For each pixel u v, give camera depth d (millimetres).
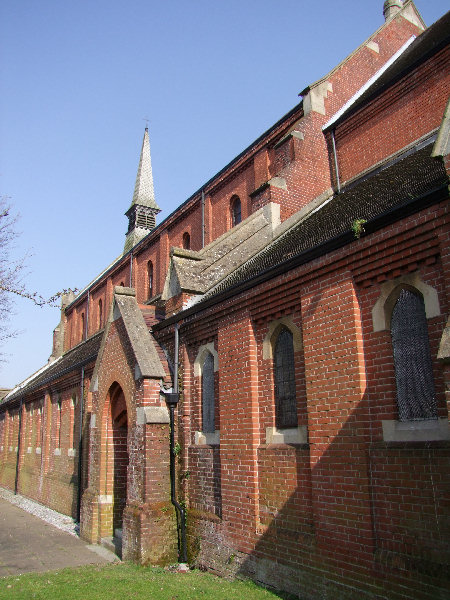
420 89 12617
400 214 7012
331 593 7340
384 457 6887
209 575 9836
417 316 6949
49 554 12828
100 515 13820
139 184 44125
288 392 9156
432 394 6582
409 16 20109
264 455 9250
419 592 6121
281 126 17250
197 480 11148
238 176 19297
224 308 10703
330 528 7508
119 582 9141
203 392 11609
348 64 17422
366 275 7586
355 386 7441
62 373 21797
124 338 13188
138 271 27250
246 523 9352
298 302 8883
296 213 14562
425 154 10977
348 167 14727
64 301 38125
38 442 25859
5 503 24984
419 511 6348
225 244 13891
